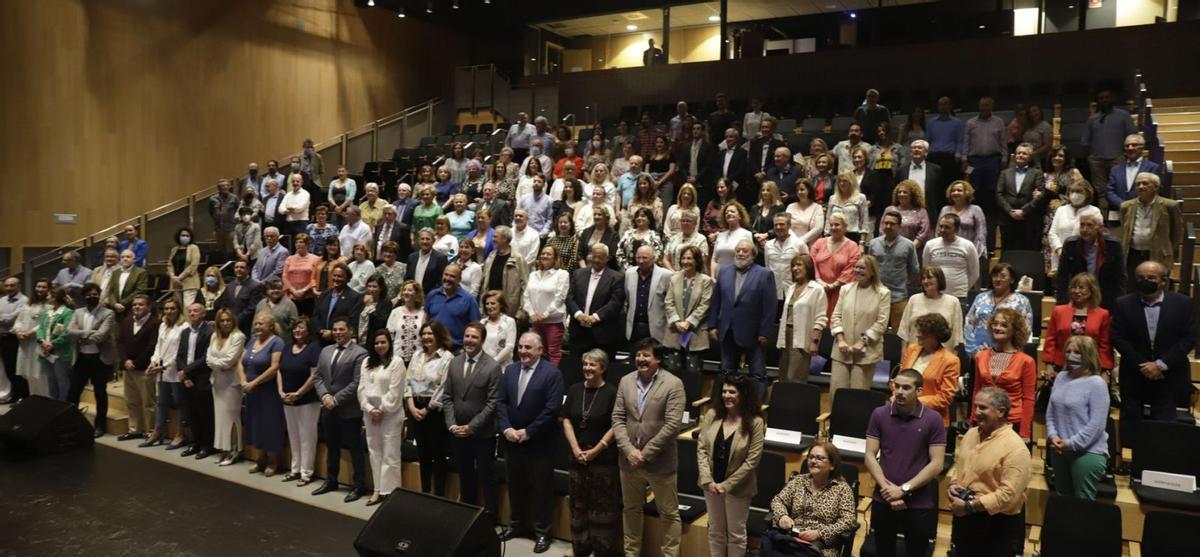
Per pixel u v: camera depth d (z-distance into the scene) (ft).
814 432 20.77
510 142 44.62
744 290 22.16
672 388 18.25
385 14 60.08
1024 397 18.03
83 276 38.22
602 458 18.86
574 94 57.72
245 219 39.65
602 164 33.32
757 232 27.86
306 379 25.48
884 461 16.03
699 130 35.55
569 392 19.58
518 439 19.89
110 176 44.55
